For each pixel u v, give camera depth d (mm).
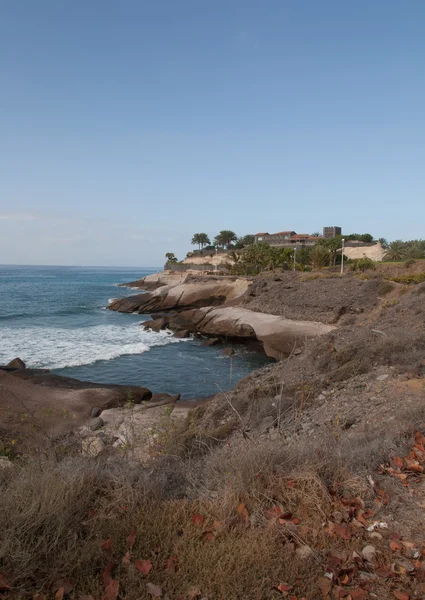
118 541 2936
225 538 3045
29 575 2520
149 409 12562
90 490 3455
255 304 36500
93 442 7852
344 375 10148
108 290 89062
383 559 2941
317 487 3631
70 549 2719
